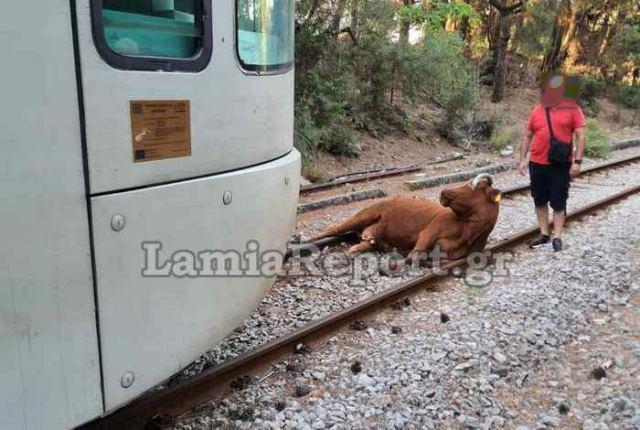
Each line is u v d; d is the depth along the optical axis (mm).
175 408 3273
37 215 1947
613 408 3512
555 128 6250
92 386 2234
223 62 2568
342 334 4328
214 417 3238
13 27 1807
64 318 2086
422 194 10031
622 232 7383
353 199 9156
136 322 2355
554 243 6520
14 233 1899
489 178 5797
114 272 2221
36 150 1914
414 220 6059
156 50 2283
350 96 13867
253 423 3203
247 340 4156
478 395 3600
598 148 15555
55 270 2025
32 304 1983
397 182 10844
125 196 2201
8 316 1928
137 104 2195
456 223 5828
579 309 4961
